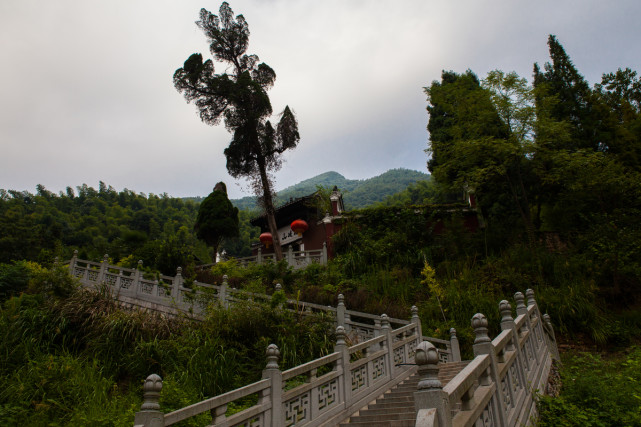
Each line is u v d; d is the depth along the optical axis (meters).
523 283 15.66
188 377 8.93
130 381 9.61
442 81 29.06
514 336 6.22
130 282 15.59
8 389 8.23
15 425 7.34
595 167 17.53
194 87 25.70
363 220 23.34
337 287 16.03
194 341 10.12
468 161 20.34
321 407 6.82
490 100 20.03
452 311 14.59
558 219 20.78
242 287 14.45
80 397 8.40
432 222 22.59
